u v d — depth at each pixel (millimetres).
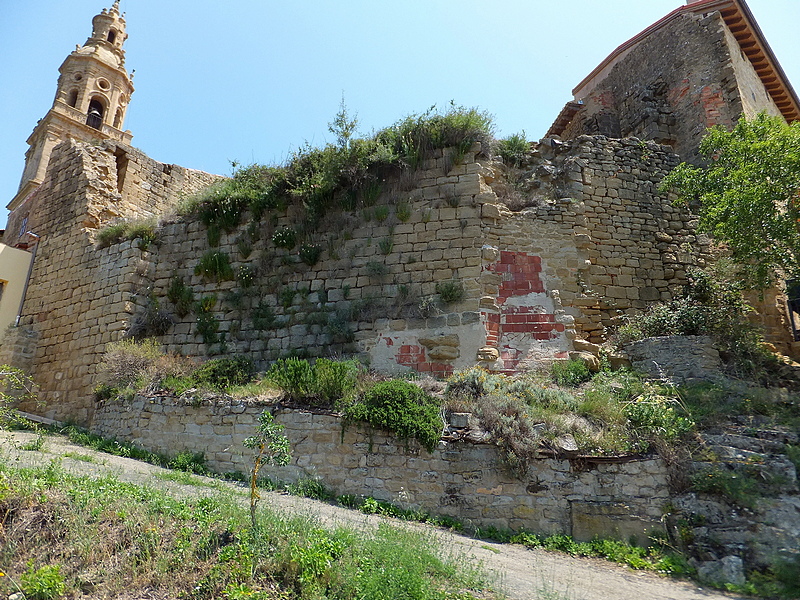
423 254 13297
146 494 7297
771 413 9469
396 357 12539
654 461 8477
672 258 14117
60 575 5449
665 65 18594
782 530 7434
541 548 8039
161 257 16062
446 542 7566
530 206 13852
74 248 17562
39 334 17328
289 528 6504
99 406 13102
